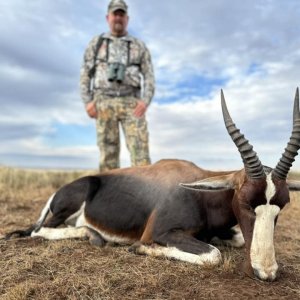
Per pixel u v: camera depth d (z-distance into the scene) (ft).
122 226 5.85
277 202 4.19
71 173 14.94
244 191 4.30
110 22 8.79
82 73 8.96
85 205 6.23
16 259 5.01
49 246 5.56
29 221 7.56
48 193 11.10
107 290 4.11
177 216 5.29
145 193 5.77
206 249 4.79
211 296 3.95
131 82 8.75
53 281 4.34
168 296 4.00
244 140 4.35
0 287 4.28
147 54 8.95
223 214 5.24
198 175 5.60
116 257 5.10
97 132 8.91
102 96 8.75
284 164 4.24
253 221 4.25
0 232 6.66
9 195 10.66
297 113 4.42
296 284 4.25
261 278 4.16
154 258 5.01
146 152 8.79
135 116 8.75
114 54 8.71
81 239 5.87
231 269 4.52
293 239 6.46
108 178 6.31
